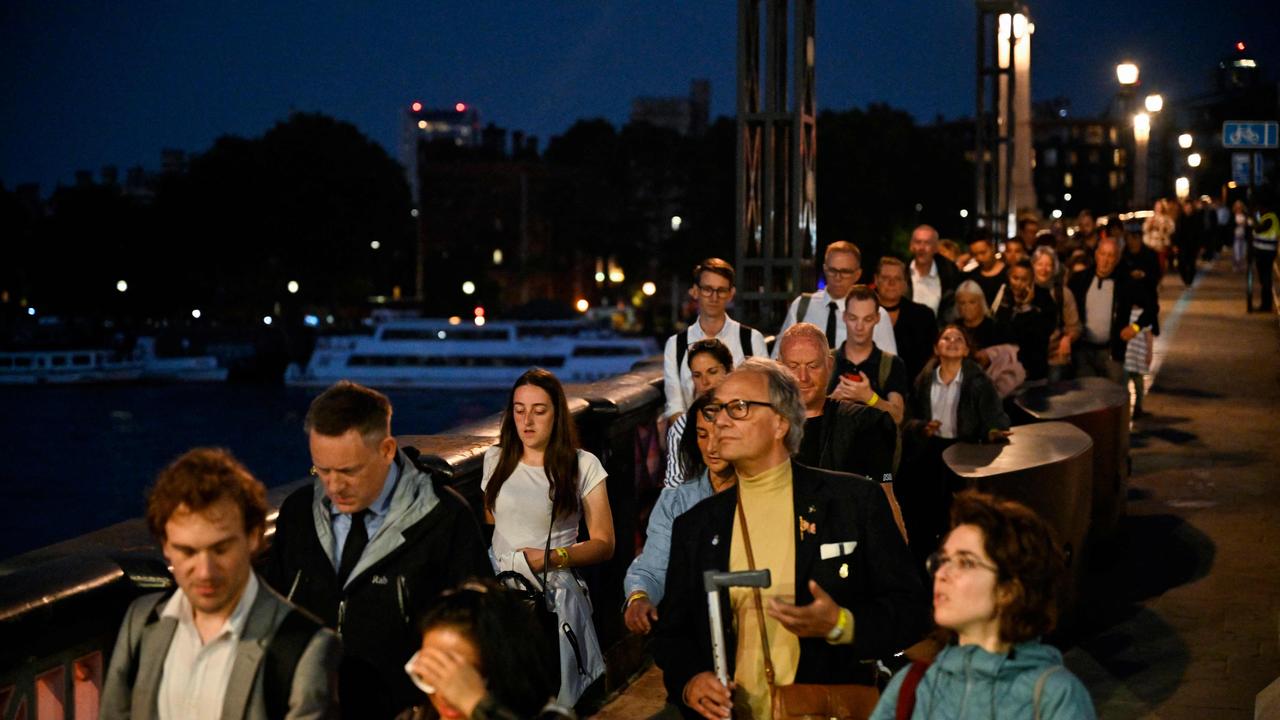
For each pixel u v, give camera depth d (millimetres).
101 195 119062
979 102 25078
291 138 108812
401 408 75312
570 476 5219
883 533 4109
